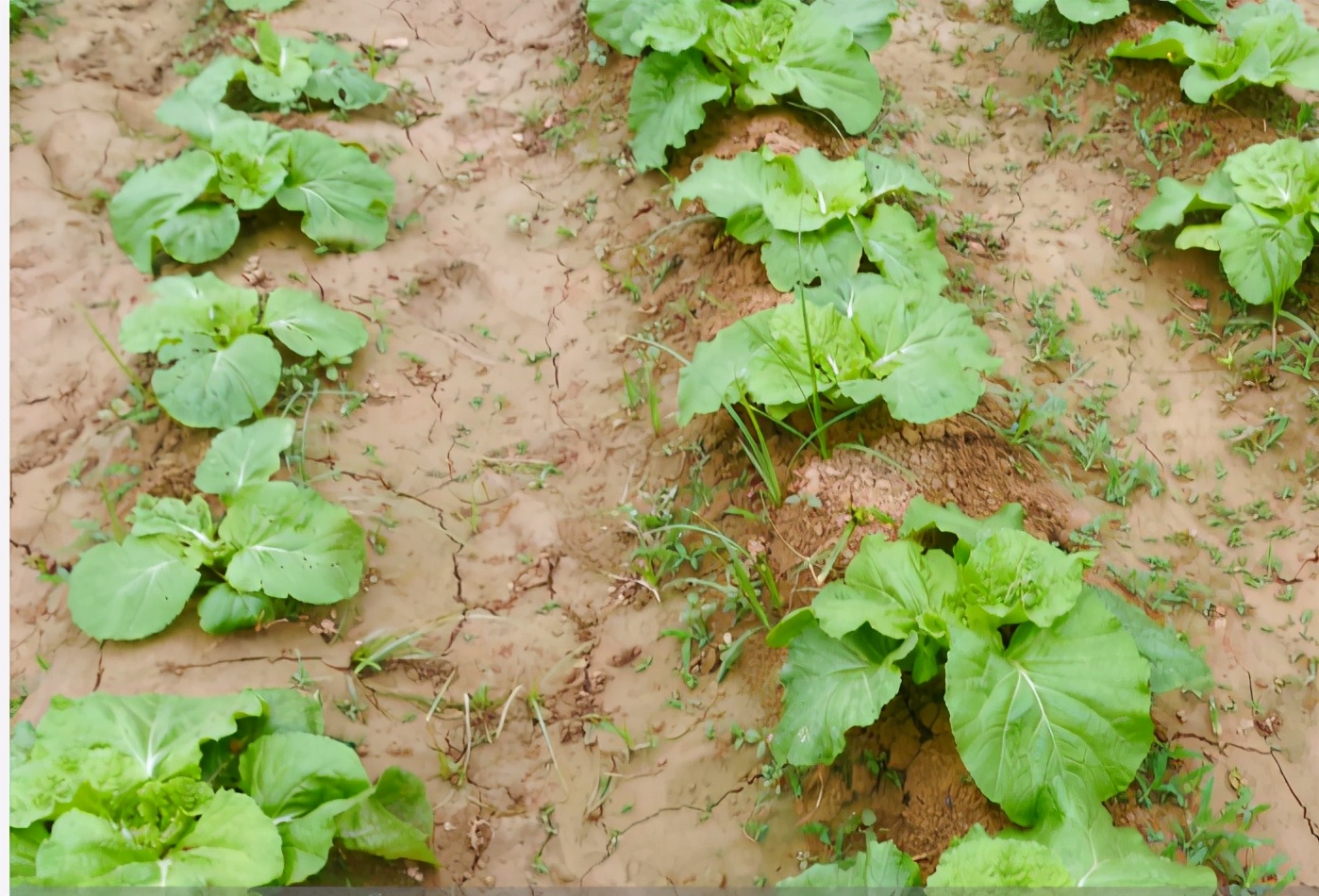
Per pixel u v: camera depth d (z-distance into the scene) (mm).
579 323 3945
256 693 2705
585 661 3123
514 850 2746
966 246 4195
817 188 3811
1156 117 4523
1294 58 4312
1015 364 3840
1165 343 3939
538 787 2867
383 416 3607
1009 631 2852
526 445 3611
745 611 3201
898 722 2875
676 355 3523
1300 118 4379
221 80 4191
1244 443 3631
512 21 4879
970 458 3451
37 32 4336
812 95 4207
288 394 3564
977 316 3959
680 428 3646
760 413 3496
